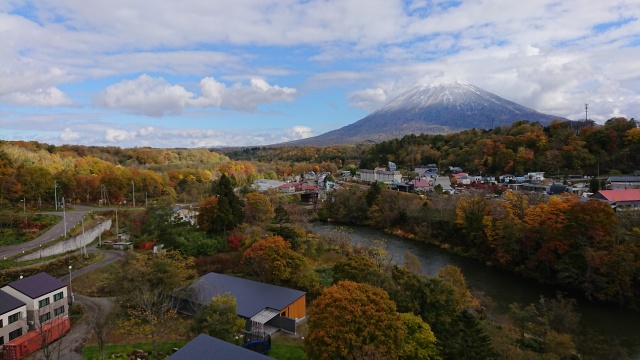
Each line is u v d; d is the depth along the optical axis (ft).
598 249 191.21
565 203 208.44
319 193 477.36
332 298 100.07
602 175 427.74
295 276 159.63
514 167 488.02
